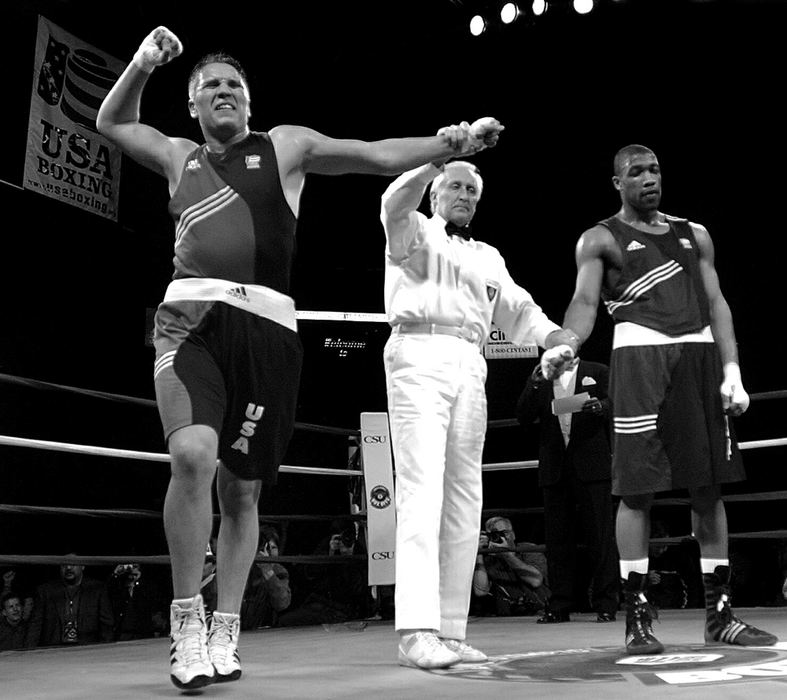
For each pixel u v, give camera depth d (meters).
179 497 1.94
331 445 8.49
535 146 8.51
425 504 2.49
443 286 2.61
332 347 8.45
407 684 2.00
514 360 8.11
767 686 1.71
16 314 7.50
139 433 8.27
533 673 2.13
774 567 6.87
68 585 5.57
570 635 3.29
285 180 2.14
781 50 7.41
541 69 7.88
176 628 1.96
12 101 7.27
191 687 1.89
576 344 2.51
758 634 2.56
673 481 2.57
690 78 7.79
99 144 7.23
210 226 2.08
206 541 1.99
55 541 7.65
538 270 8.70
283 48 7.91
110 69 7.31
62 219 7.66
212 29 7.55
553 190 8.64
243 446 2.07
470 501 2.67
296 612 4.77
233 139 2.19
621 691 1.73
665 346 2.61
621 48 7.58
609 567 4.13
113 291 8.14
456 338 2.63
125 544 7.97
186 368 1.99
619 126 8.23
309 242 8.90
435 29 7.76
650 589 5.70
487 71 7.98
